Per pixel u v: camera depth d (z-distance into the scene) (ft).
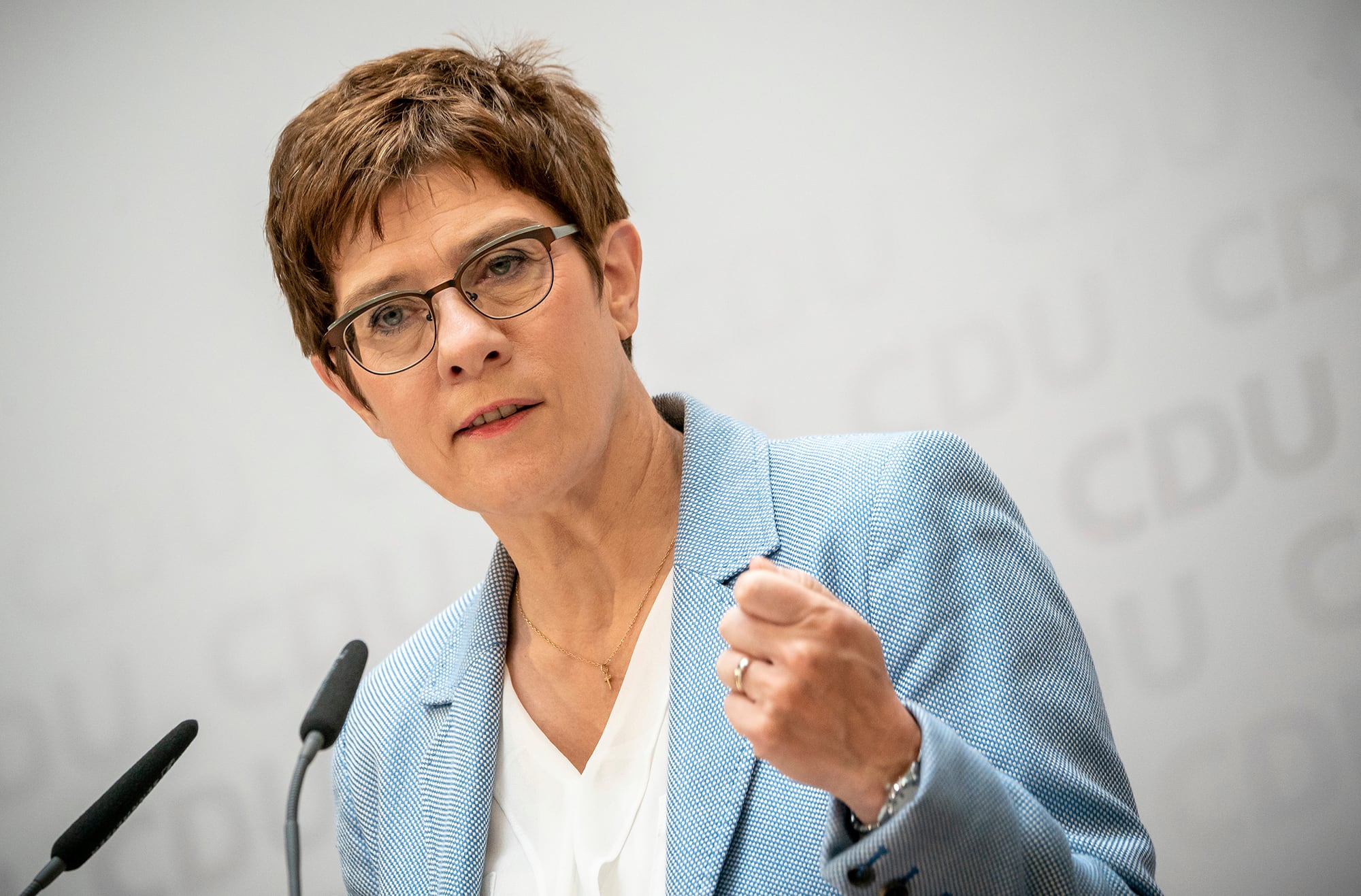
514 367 10.21
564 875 10.64
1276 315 28.53
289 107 32.40
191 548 32.45
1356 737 27.81
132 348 32.86
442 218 10.48
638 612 11.48
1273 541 28.43
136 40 32.99
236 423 32.63
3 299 33.19
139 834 31.94
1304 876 27.96
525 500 10.47
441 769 12.01
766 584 7.68
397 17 32.04
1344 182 28.30
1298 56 28.53
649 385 30.99
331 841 31.58
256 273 32.65
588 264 10.96
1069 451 29.37
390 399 10.74
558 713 11.72
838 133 30.76
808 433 30.48
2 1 33.17
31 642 32.50
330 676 12.21
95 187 33.06
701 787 10.00
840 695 7.73
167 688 32.19
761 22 31.19
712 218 31.17
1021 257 29.71
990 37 29.91
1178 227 29.01
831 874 7.96
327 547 32.24
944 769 7.77
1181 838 28.55
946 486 10.57
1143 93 29.17
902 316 30.27
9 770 32.27
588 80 31.76
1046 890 8.29
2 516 32.81
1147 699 28.86
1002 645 9.75
